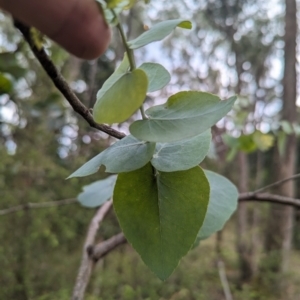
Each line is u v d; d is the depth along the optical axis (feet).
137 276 5.57
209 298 5.76
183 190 0.59
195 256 6.61
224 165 6.37
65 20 0.45
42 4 0.43
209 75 6.94
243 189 7.14
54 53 1.78
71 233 5.46
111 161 0.57
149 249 0.59
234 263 7.14
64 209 5.48
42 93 3.59
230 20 7.47
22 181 4.99
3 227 4.91
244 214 7.58
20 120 3.62
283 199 1.78
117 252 5.81
